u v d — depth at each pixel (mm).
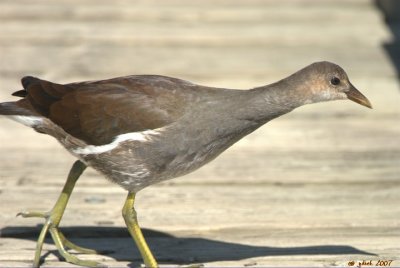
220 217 10484
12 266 9000
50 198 10969
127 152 8555
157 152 8523
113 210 10664
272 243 9734
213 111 8586
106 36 18984
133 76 9078
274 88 8734
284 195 11297
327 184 11734
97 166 8797
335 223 10297
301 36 19172
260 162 12602
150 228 10133
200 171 12195
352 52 18141
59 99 8859
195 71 16688
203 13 20969
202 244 9719
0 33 19062
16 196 11023
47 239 9812
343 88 8914
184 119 8547
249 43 18734
